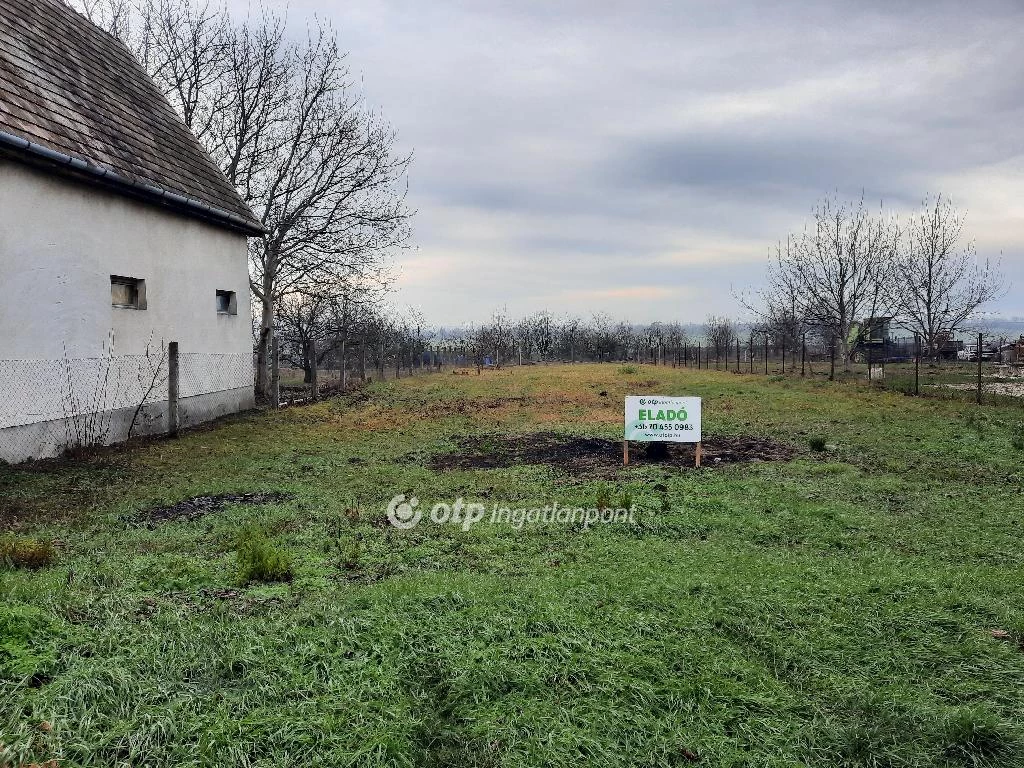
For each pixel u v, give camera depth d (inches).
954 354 1523.1
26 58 462.6
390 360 1443.2
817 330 1512.1
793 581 201.5
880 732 131.1
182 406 565.9
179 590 195.6
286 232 916.6
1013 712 139.3
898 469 362.0
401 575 210.1
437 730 129.8
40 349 415.8
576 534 259.8
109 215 477.4
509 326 2196.1
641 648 159.5
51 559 219.3
